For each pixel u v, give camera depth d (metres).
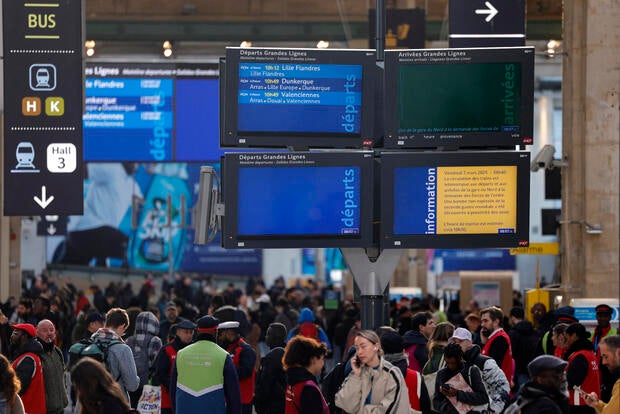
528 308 23.30
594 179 22.84
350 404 9.45
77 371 8.00
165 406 13.77
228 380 11.11
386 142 13.92
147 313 15.06
